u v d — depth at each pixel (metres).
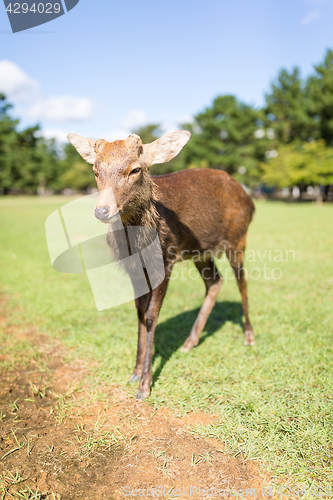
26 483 2.21
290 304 5.24
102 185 2.50
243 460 2.35
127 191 2.52
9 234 13.54
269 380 3.26
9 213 23.89
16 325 4.83
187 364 3.61
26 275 7.36
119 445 2.53
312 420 2.69
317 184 32.50
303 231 12.94
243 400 2.98
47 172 58.78
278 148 40.06
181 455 2.41
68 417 2.88
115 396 3.14
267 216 19.48
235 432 2.61
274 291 5.92
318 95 33.97
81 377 3.50
